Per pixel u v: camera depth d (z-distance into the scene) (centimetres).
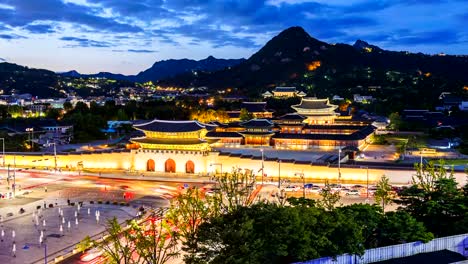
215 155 19725
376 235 8700
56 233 11525
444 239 8594
